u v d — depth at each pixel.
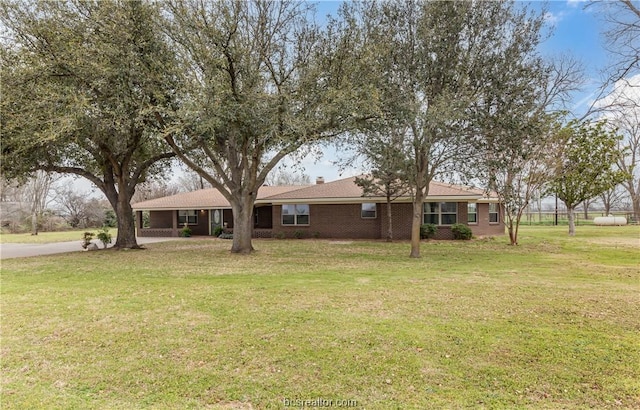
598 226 31.64
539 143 13.90
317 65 11.02
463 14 10.65
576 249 14.66
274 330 4.93
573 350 4.21
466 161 11.80
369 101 10.34
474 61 10.98
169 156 15.95
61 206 38.53
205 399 3.25
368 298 6.62
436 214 20.03
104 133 12.66
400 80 11.35
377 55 10.80
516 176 15.97
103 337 4.73
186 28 10.62
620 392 3.31
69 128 10.35
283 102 10.66
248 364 3.92
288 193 22.11
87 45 10.83
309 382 3.52
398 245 16.81
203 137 12.66
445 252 14.02
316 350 4.25
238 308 5.99
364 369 3.78
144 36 10.77
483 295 6.81
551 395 3.27
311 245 17.06
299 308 5.96
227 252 14.39
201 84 10.34
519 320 5.29
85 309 6.03
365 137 12.06
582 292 7.02
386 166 12.83
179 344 4.48
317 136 11.32
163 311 5.87
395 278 8.56
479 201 21.92
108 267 10.75
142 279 8.66
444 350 4.23
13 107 10.96
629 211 42.00
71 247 18.69
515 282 8.03
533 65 10.95
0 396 3.29
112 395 3.32
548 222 38.06
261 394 3.32
